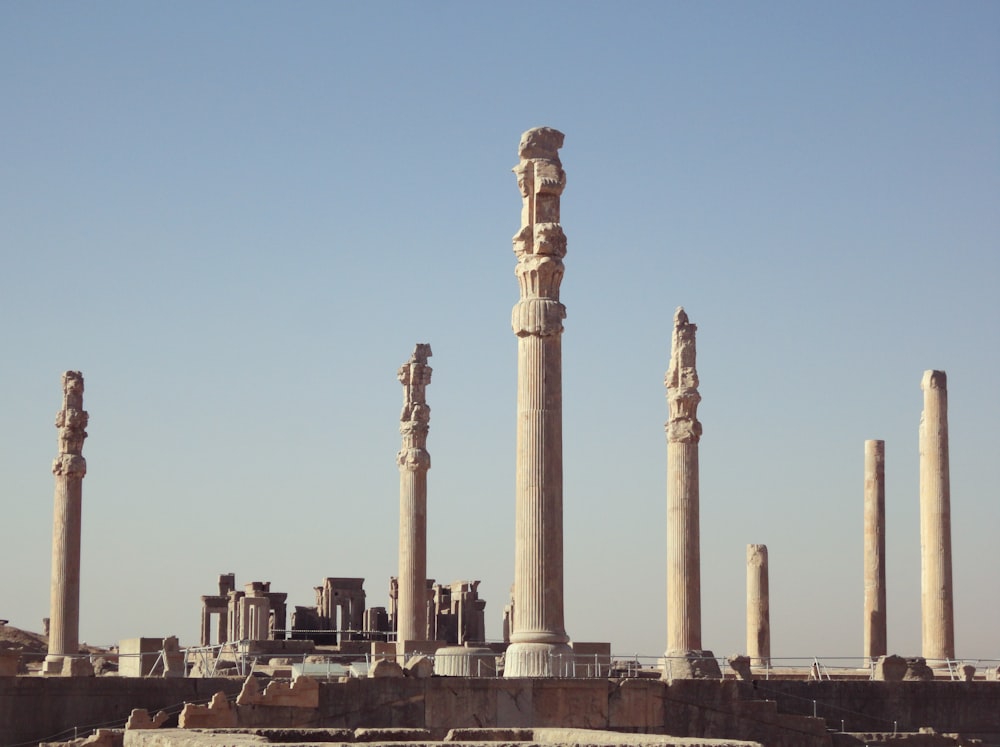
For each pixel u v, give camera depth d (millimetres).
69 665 54406
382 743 31703
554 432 46312
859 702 52969
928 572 66938
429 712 44312
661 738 33281
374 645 59438
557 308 46625
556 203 47281
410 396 66125
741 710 47875
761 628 70875
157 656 54219
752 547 71375
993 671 69750
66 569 64062
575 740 35500
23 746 43250
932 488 67188
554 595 45844
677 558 57812
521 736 37188
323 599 86562
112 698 44688
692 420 58469
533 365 46469
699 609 57656
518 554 46125
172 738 33875
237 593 82438
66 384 65062
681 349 58906
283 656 55656
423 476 65562
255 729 37719
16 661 45688
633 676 56812
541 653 45469
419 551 65000
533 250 46875
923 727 53656
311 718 43531
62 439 64812
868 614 69812
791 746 48469
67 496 64562
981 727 54688
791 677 63781
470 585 87375
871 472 70500
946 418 67500
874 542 70125
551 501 46031
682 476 58188
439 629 87625
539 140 47125
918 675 59906
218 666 57906
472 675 48031
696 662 55969
